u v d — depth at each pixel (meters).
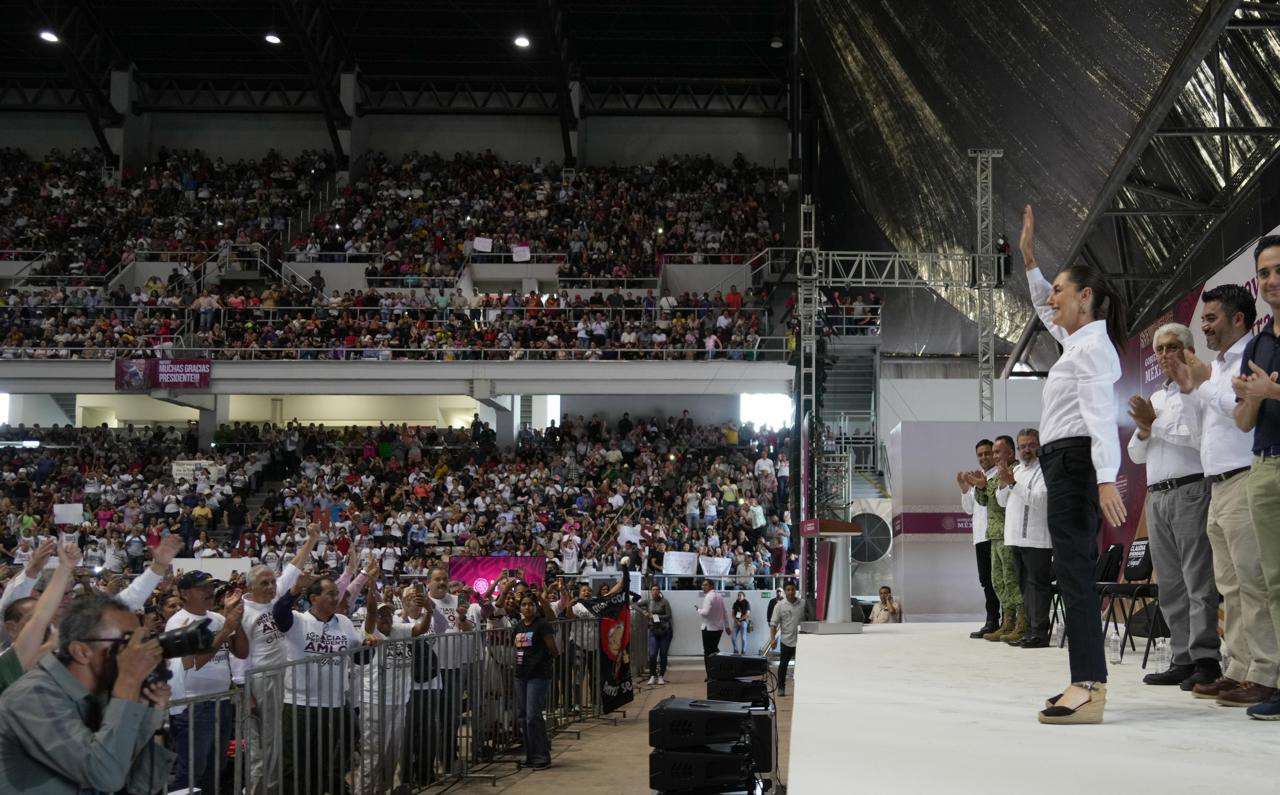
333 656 7.32
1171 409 4.88
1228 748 2.84
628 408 31.95
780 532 23.95
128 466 28.36
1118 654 7.53
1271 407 3.70
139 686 3.42
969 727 3.19
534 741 10.46
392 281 32.09
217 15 33.34
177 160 36.28
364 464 28.11
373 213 34.56
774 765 6.01
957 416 25.17
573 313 30.16
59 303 30.02
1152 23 11.61
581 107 37.66
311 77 33.81
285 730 6.80
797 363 20.58
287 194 35.44
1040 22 13.53
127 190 35.06
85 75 34.12
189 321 28.98
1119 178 14.20
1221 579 4.35
